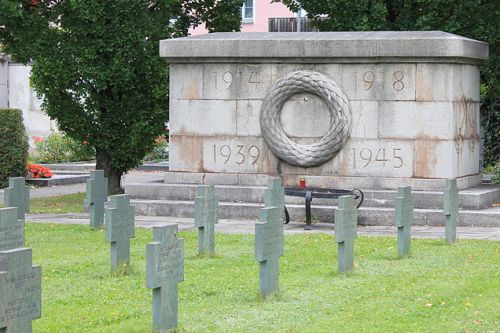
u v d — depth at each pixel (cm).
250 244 1995
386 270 1703
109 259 1797
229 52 2500
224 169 2538
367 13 2786
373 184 2427
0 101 4912
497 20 2688
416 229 2250
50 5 2783
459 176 2452
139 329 1282
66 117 2822
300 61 2472
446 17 2719
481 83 3122
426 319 1353
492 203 2425
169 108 2606
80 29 2719
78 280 1614
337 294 1498
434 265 1758
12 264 1042
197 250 1911
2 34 2744
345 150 2452
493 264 1764
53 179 3556
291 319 1341
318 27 2862
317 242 2020
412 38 2389
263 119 2489
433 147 2391
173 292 1254
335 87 2434
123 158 2853
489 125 3528
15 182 2134
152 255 1217
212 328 1289
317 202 2412
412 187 2398
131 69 2761
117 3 2705
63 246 1966
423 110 2398
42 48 2723
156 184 2539
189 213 2448
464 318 1362
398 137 2414
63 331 1286
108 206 1681
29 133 4944
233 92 2525
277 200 2052
